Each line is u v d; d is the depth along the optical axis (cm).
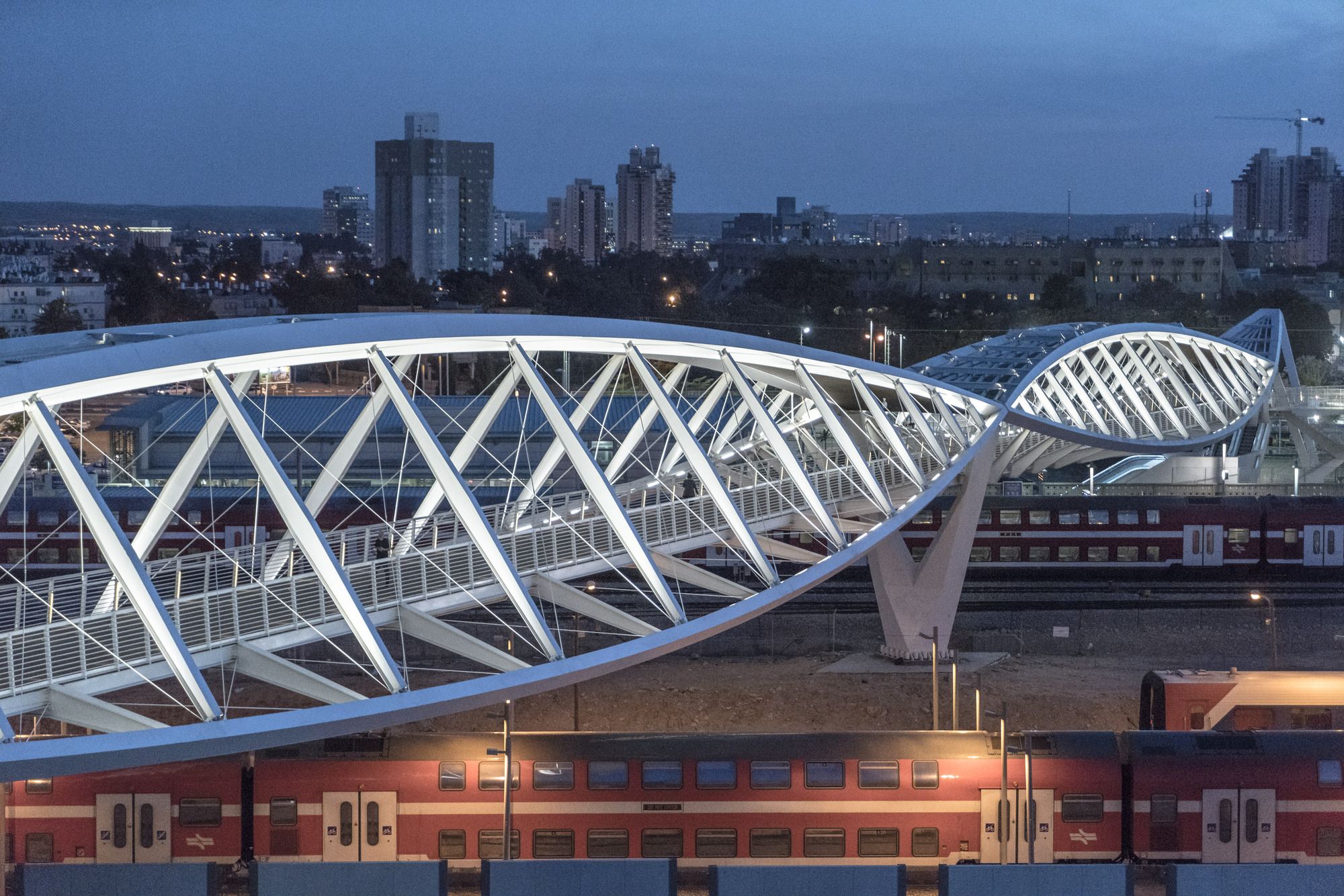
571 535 5125
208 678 6356
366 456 9262
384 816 4306
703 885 4278
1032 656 6875
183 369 3675
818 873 3544
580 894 3534
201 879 3506
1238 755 4472
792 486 6169
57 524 7781
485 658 4166
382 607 4288
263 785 4294
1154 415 11144
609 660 4097
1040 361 8306
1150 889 4191
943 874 3562
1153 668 6688
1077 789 4425
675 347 5103
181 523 7656
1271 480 11538
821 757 4384
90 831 4266
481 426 4756
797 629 7162
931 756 4403
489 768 4322
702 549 8000
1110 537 8262
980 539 8269
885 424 5841
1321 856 4462
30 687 3562
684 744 4384
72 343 4266
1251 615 7450
